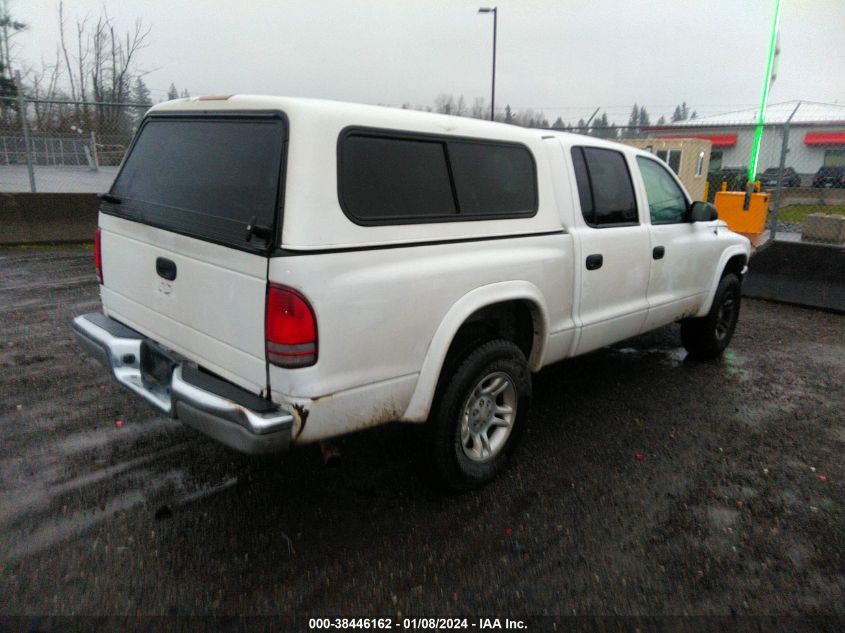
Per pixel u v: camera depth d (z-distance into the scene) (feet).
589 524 10.19
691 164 56.59
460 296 9.90
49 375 15.29
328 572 8.84
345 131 8.50
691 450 12.88
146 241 10.11
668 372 17.62
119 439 12.35
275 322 7.92
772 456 12.70
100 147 44.39
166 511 10.07
